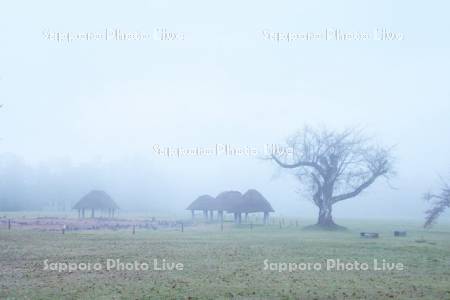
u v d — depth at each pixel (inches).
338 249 1416.1
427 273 959.0
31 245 1448.1
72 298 704.4
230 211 3201.3
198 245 1507.1
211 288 785.6
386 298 721.6
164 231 2239.2
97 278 871.1
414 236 2080.5
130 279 863.1
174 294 738.2
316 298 722.2
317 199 2780.5
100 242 1573.6
